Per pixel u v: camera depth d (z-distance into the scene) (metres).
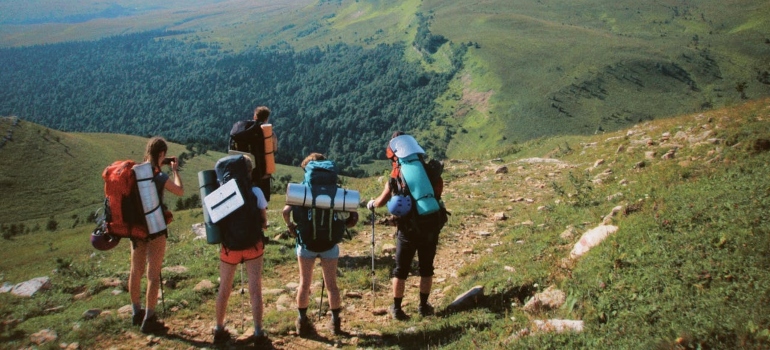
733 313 4.89
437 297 8.27
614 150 19.72
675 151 15.14
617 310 5.73
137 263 6.77
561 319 5.97
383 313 7.64
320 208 6.53
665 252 6.52
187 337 6.70
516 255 9.41
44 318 7.52
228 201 6.11
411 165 6.95
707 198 8.05
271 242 11.12
